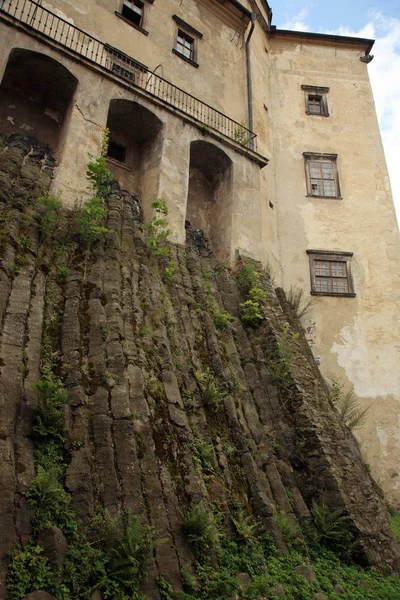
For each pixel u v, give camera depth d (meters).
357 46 22.98
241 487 8.34
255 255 14.95
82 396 7.22
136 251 11.27
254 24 20.84
